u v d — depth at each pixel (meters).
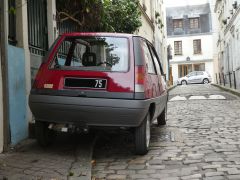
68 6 8.58
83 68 4.92
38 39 6.84
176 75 46.38
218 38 36.09
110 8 11.21
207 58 45.50
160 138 6.36
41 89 4.93
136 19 12.40
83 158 4.88
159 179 4.15
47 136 5.27
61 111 4.87
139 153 5.18
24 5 5.81
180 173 4.34
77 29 9.55
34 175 4.10
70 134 6.26
